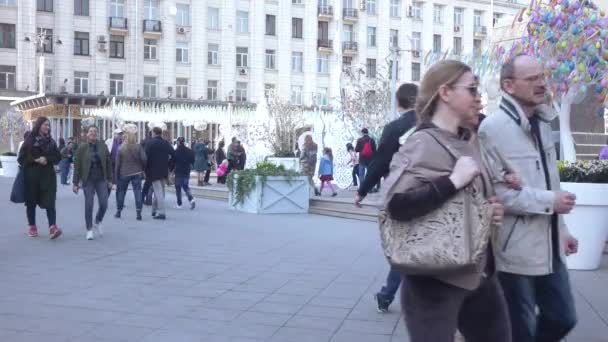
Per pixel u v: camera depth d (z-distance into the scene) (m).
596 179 8.22
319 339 5.55
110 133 39.03
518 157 3.78
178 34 52.53
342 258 9.57
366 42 59.00
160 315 6.25
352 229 13.31
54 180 11.12
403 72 59.09
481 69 11.95
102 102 40.75
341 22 57.88
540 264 3.72
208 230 12.77
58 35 49.31
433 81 3.14
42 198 11.03
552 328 3.99
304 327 5.91
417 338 3.01
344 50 57.91
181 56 52.88
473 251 2.90
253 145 31.42
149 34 51.53
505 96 3.92
